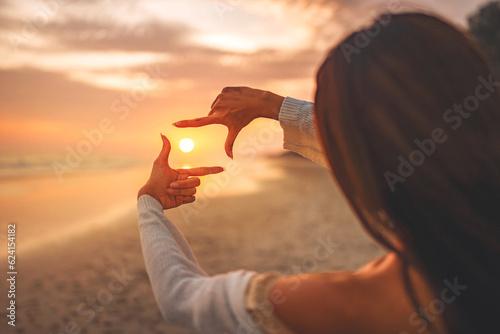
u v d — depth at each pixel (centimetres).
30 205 1817
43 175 3475
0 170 3716
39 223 1377
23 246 1039
